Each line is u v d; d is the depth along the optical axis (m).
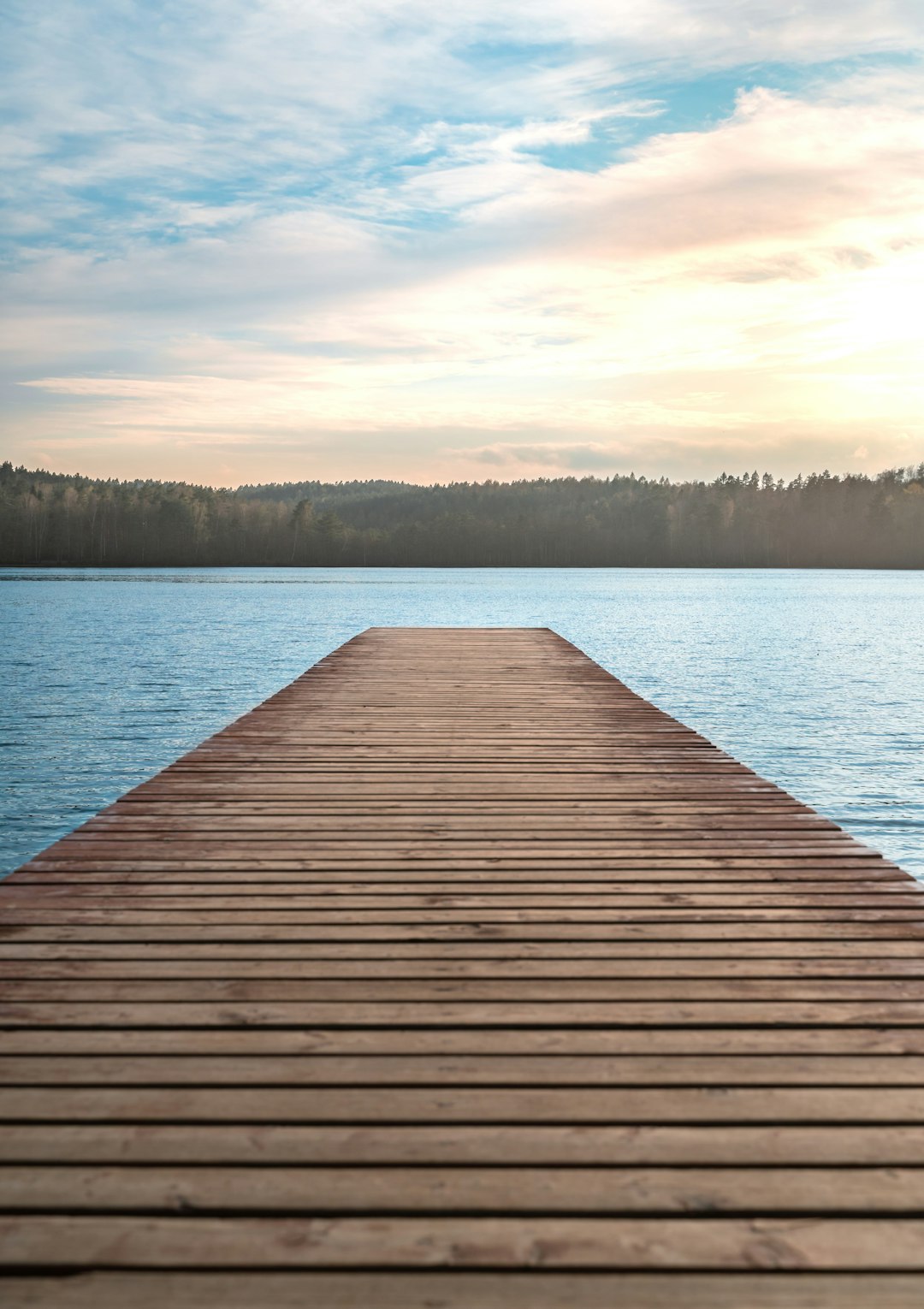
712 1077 2.01
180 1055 2.09
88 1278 1.43
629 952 2.69
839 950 2.70
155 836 3.86
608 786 4.75
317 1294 1.41
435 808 4.33
